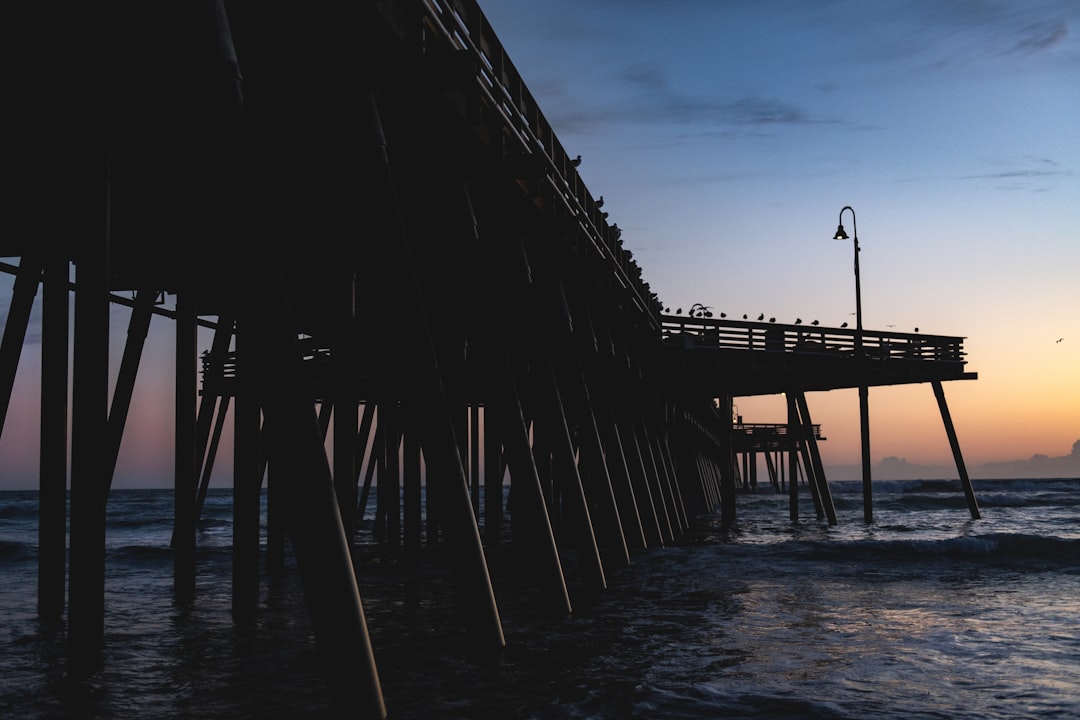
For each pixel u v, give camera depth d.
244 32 6.51
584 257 14.55
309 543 4.69
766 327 25.12
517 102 11.05
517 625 9.37
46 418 9.35
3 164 9.34
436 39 8.02
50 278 9.02
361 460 21.70
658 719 5.81
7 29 6.56
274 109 7.69
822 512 34.56
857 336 26.45
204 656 7.81
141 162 9.41
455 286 9.58
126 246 11.55
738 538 23.72
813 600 11.84
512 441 9.23
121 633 9.01
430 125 8.28
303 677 7.01
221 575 15.16
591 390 15.40
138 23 6.33
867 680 7.04
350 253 10.64
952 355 27.95
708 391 28.69
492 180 10.01
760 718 5.91
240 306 4.79
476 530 7.26
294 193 10.00
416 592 12.03
